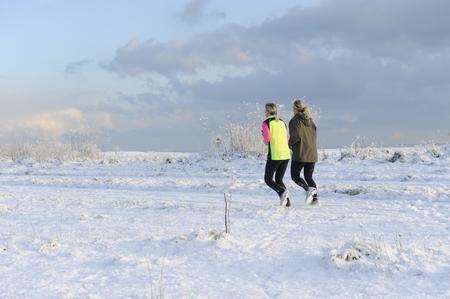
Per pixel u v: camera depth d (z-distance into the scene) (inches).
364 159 812.0
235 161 855.7
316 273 211.9
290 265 225.3
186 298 181.6
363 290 187.3
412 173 631.8
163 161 952.3
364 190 497.4
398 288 187.6
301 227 316.8
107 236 302.7
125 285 201.9
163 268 226.8
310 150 416.8
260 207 414.0
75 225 350.3
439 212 364.5
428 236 276.2
